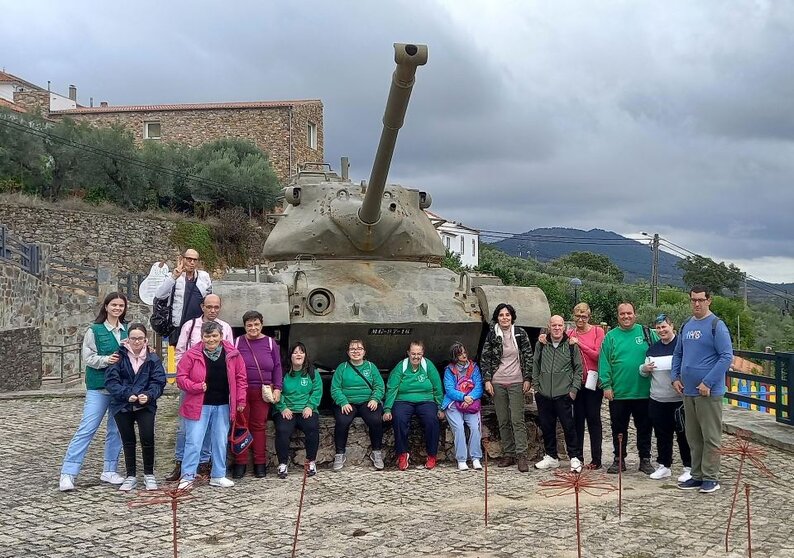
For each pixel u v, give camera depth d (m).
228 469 9.29
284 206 12.44
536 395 9.65
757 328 37.62
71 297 23.12
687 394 8.44
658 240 38.41
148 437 8.44
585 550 6.29
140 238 30.05
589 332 9.90
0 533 6.83
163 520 7.23
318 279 10.22
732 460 9.88
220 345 8.66
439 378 9.77
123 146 33.34
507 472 9.35
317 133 45.00
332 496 8.15
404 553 6.25
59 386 19.62
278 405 9.15
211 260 31.92
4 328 19.50
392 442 9.91
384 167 9.40
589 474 9.25
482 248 73.06
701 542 6.51
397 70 7.89
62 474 8.35
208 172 35.56
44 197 31.91
